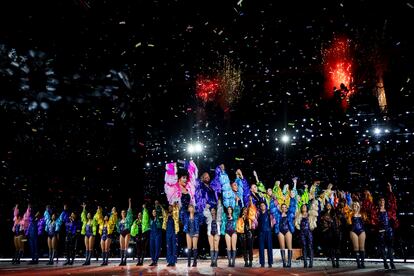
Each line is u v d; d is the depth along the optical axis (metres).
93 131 16.98
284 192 11.74
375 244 12.13
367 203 9.63
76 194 18.80
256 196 10.59
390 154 18.25
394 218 9.51
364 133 19.81
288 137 21.20
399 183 16.48
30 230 13.41
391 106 19.61
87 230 12.35
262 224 9.84
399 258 11.84
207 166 20.95
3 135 15.62
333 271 8.13
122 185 19.23
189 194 10.71
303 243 9.59
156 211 11.25
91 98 11.55
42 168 17.80
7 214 17.75
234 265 9.86
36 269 10.16
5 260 15.34
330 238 9.76
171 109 20.97
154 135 19.72
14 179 17.69
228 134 22.02
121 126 16.97
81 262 13.63
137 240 11.34
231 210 10.06
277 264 10.66
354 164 18.58
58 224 13.09
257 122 22.75
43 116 14.73
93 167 18.78
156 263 10.93
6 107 12.90
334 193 11.86
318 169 19.16
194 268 9.33
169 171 11.14
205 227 13.83
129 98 13.41
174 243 10.51
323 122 21.31
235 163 20.69
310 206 10.47
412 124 19.12
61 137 16.55
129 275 7.54
